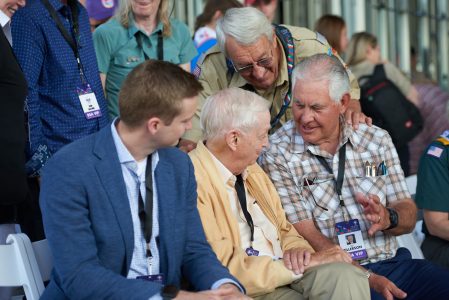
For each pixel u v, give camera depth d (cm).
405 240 730
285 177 674
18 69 594
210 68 745
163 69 512
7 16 626
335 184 679
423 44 1445
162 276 538
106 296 507
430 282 660
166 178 543
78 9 720
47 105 697
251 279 589
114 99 823
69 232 511
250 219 628
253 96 616
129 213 526
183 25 855
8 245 548
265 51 691
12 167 579
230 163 617
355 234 670
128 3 816
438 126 1141
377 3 1364
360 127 694
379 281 639
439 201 752
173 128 517
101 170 520
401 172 694
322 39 754
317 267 597
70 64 700
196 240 560
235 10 691
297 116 668
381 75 1073
